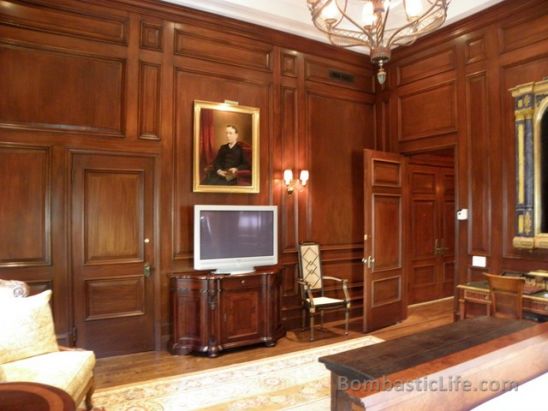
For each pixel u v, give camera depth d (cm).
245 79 477
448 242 681
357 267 560
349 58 557
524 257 401
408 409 115
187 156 444
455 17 452
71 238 388
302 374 351
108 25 407
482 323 254
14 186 368
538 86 386
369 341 447
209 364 378
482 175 441
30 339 262
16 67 369
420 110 516
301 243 499
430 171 659
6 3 364
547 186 384
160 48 430
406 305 540
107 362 384
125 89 413
